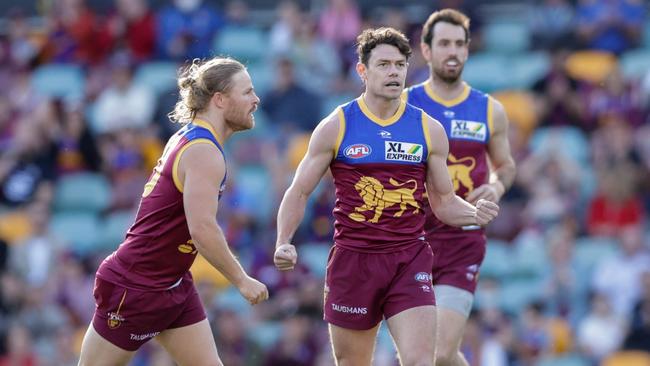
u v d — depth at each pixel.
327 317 27.47
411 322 26.12
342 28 65.94
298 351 47.50
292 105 62.09
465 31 30.61
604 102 60.19
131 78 66.38
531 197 55.28
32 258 56.16
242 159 61.44
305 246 53.34
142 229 26.12
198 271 54.97
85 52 71.44
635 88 60.56
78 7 72.12
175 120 28.50
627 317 50.22
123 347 26.58
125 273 26.16
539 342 47.84
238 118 26.20
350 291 26.92
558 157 56.09
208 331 27.14
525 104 61.78
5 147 65.62
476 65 66.00
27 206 61.31
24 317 53.25
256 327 50.34
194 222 25.28
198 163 25.47
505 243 54.75
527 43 67.19
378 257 26.69
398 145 26.48
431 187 27.16
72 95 69.50
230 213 54.91
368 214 26.59
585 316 51.88
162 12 70.94
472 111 30.69
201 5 69.62
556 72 61.22
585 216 55.56
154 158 62.28
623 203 54.94
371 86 26.48
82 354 26.86
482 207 25.80
